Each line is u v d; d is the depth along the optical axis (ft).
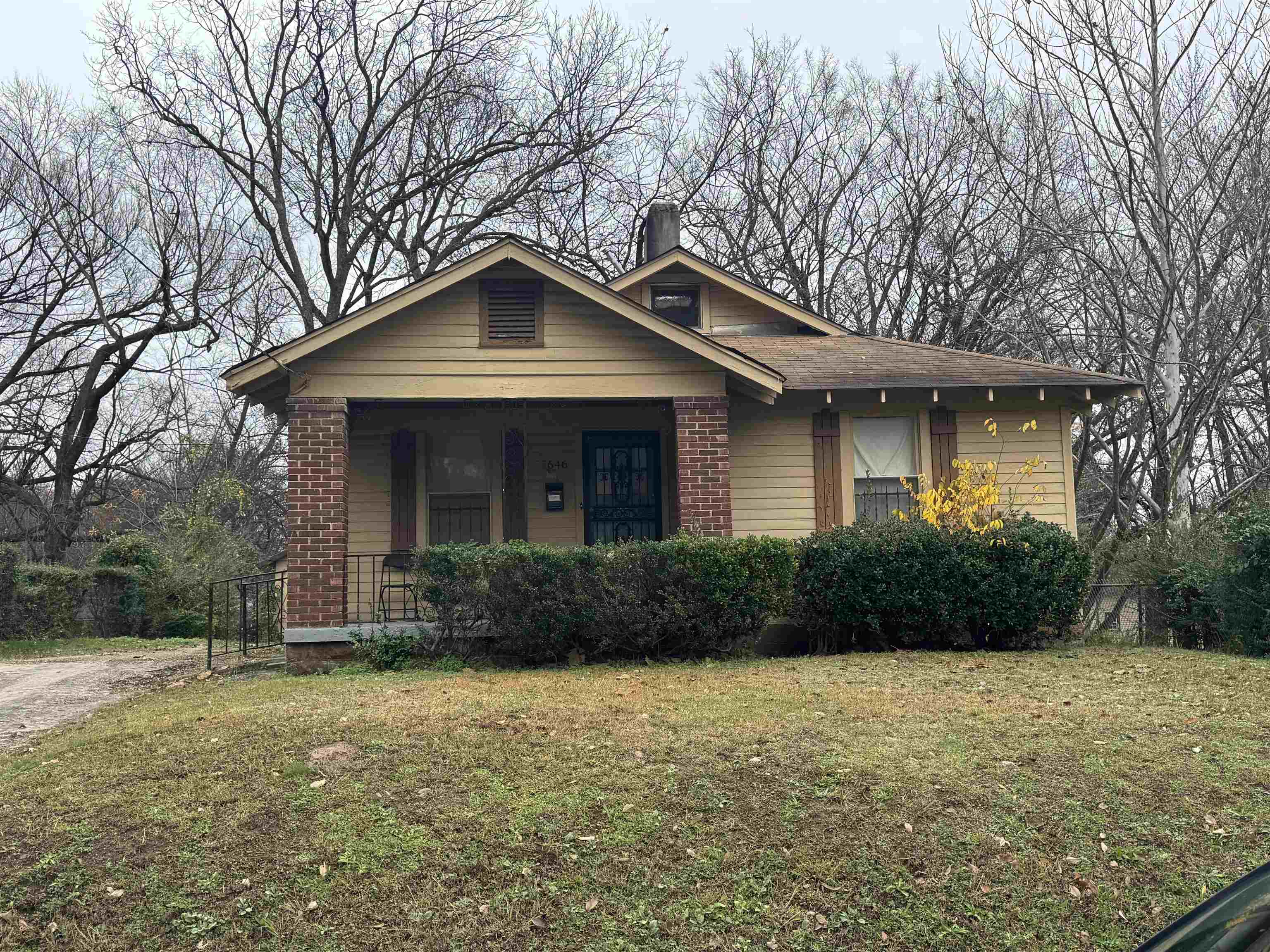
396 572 45.80
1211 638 40.27
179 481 110.73
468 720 25.79
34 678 44.47
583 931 16.96
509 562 36.70
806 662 35.81
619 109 99.50
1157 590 42.50
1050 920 17.20
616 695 29.25
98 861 18.49
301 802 20.62
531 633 36.73
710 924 17.12
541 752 23.22
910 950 16.63
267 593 52.60
